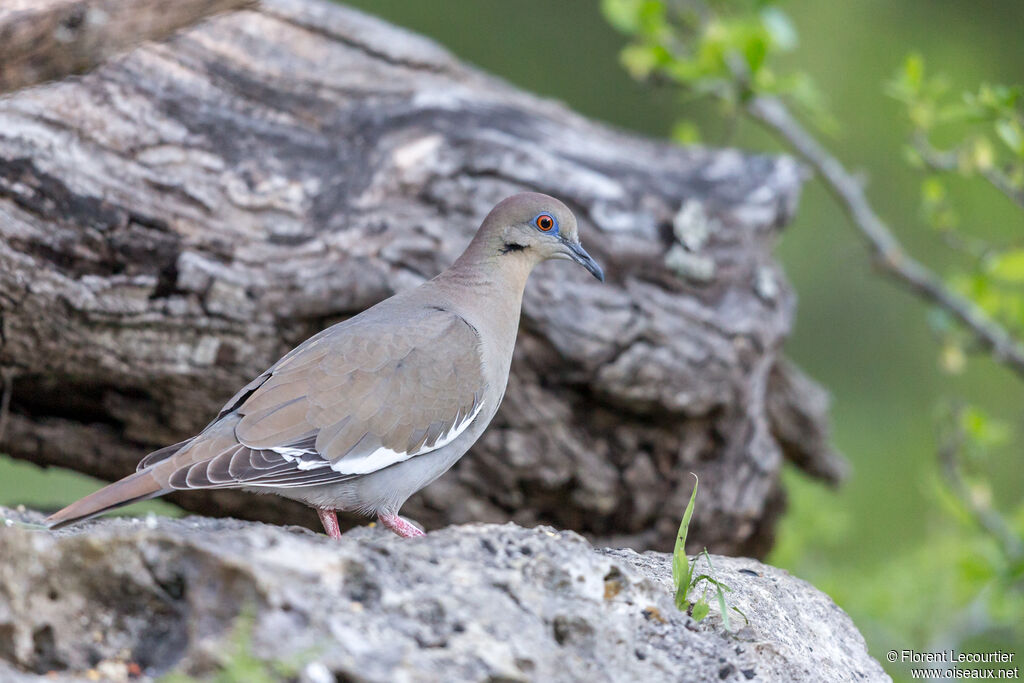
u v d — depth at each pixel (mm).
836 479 15047
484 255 9477
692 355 11734
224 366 11133
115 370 10906
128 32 7516
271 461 7848
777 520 14461
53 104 10617
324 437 8070
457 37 23969
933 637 14312
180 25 7746
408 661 5234
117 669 5375
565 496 12023
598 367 11430
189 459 7617
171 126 11336
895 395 21812
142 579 5422
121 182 10852
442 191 11531
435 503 11773
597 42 24750
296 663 5020
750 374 12320
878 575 15383
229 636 5074
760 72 14125
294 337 11195
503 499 11945
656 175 12609
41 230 10328
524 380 11492
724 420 12336
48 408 11391
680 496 12383
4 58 7215
